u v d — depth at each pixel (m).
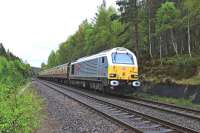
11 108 13.22
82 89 42.00
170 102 25.20
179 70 32.84
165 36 62.97
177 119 15.52
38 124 14.09
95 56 33.41
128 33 53.84
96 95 30.45
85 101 23.92
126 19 46.72
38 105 19.14
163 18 56.19
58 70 65.88
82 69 39.34
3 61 34.91
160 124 13.49
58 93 32.53
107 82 29.05
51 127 13.98
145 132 11.96
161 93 29.44
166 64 40.00
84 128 13.33
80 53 89.25
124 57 29.33
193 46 61.44
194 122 14.59
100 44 64.56
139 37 54.50
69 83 52.00
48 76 88.88
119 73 28.80
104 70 29.78
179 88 27.08
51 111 18.77
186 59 35.56
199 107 21.86
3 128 10.23
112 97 28.34
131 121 14.72
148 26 56.41
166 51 61.56
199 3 47.97
